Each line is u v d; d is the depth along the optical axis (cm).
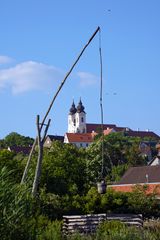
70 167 5347
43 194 3478
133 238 1973
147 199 4259
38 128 2669
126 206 4141
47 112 2645
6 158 3975
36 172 2641
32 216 1523
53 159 5172
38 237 1600
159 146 19300
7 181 1459
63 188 4472
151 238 2017
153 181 8912
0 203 1419
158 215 4247
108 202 4006
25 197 1469
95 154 7375
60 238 1883
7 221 1415
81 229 2558
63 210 3553
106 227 2308
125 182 9238
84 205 3844
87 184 5250
